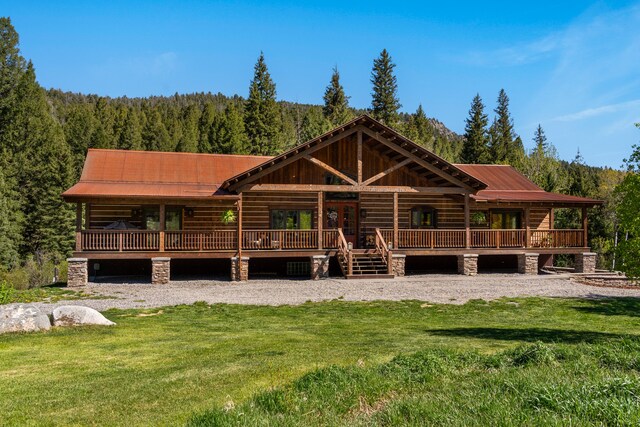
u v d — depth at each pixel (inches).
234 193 884.6
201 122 4128.9
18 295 686.5
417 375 261.4
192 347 374.3
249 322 515.2
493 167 1226.0
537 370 262.1
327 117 2709.2
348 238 1027.9
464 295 712.4
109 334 430.6
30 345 382.0
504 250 965.8
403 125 2898.6
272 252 880.9
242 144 2556.6
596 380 225.9
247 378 274.7
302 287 779.4
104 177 924.6
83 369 305.3
